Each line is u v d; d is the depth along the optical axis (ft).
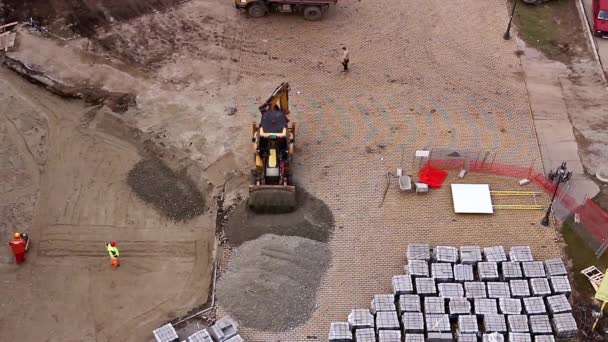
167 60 116.37
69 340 83.66
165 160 102.63
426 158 102.47
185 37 120.57
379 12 127.03
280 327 84.23
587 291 88.84
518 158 103.76
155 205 97.50
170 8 125.39
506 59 119.34
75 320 85.56
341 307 86.63
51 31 119.96
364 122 108.27
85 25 121.29
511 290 86.02
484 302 84.84
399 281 86.07
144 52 117.50
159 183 99.66
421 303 85.66
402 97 112.47
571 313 84.12
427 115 109.81
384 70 116.78
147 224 95.45
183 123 106.52
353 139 105.70
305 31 122.93
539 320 83.35
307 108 110.01
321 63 117.39
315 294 87.56
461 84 114.93
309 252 90.07
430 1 129.59
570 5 130.31
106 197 98.48
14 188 99.25
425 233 94.58
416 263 87.66
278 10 124.98
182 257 92.07
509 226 95.61
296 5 123.13
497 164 102.68
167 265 91.20
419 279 86.28
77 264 91.15
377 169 101.71
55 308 86.69
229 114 108.17
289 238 91.15
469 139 106.22
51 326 84.99
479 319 84.53
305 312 85.66
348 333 81.71
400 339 81.15
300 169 101.30
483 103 111.96
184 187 99.60
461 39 122.52
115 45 118.32
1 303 87.10
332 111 109.81
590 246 93.30
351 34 122.72
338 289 88.33
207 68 115.34
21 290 88.48
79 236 93.97
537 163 103.24
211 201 98.02
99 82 111.75
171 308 86.58
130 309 86.58
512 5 129.70
